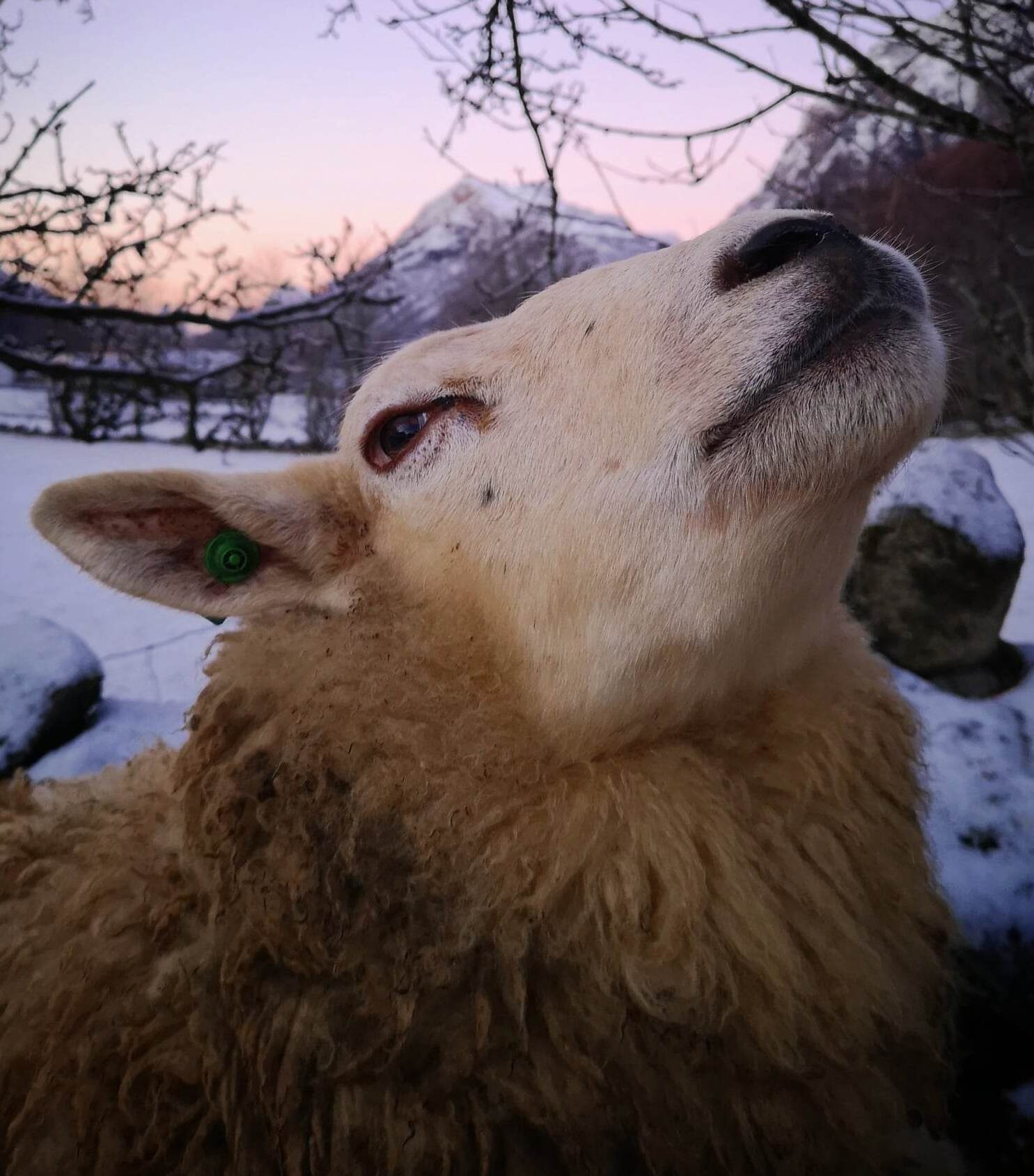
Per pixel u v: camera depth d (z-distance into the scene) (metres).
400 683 0.35
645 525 0.32
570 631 0.33
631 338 0.33
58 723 0.87
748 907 0.31
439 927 0.31
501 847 0.32
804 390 0.29
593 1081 0.30
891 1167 0.36
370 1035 0.30
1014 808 0.58
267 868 0.32
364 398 0.40
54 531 0.37
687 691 0.33
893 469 0.35
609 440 0.33
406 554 0.38
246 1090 0.31
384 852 0.32
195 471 0.39
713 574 0.31
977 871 0.55
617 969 0.31
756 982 0.32
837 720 0.35
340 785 0.33
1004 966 0.51
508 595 0.35
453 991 0.31
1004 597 0.78
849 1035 0.32
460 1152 0.29
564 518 0.33
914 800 0.38
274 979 0.31
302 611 0.40
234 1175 0.30
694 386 0.31
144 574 0.39
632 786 0.32
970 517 0.78
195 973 0.32
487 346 0.38
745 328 0.30
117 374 1.32
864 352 0.29
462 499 0.36
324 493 0.40
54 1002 0.32
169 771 0.40
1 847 0.39
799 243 0.30
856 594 0.82
